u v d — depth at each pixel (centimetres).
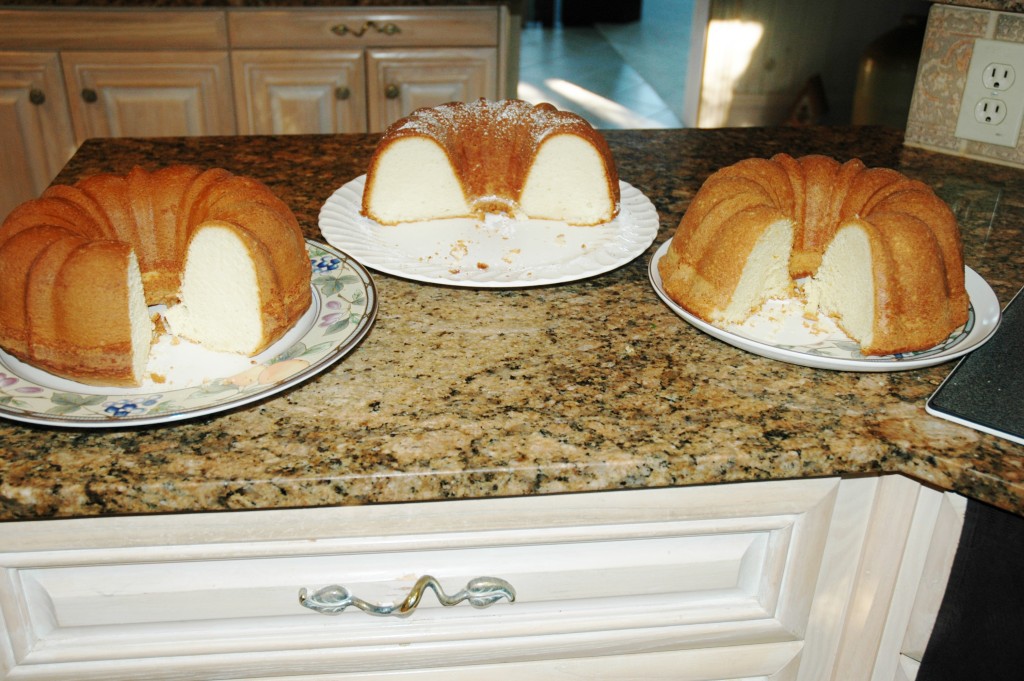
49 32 225
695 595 86
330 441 75
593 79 418
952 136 145
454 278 100
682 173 137
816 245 99
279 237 86
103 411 75
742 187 95
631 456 74
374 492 72
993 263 110
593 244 112
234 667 83
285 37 233
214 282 84
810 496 81
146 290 92
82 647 80
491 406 80
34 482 69
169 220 92
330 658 83
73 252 79
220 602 79
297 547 77
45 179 243
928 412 81
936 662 86
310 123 245
